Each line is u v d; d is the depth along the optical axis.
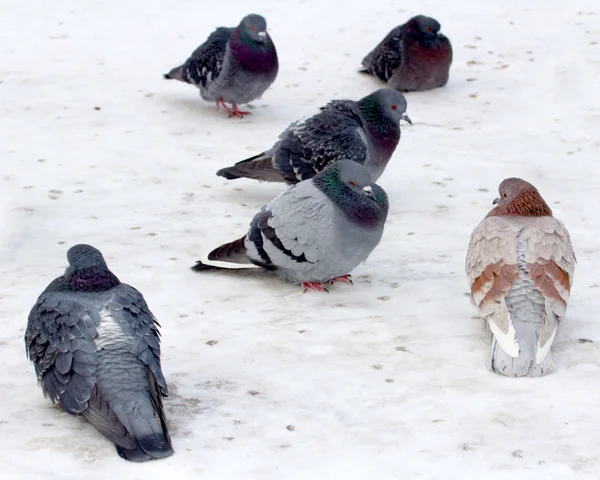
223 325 8.71
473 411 7.09
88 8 21.16
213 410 7.16
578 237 10.79
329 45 18.98
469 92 16.59
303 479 6.22
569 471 6.28
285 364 7.93
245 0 21.80
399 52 16.59
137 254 10.55
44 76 17.27
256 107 16.30
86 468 6.32
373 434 6.81
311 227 9.12
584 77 16.73
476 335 8.42
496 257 7.78
